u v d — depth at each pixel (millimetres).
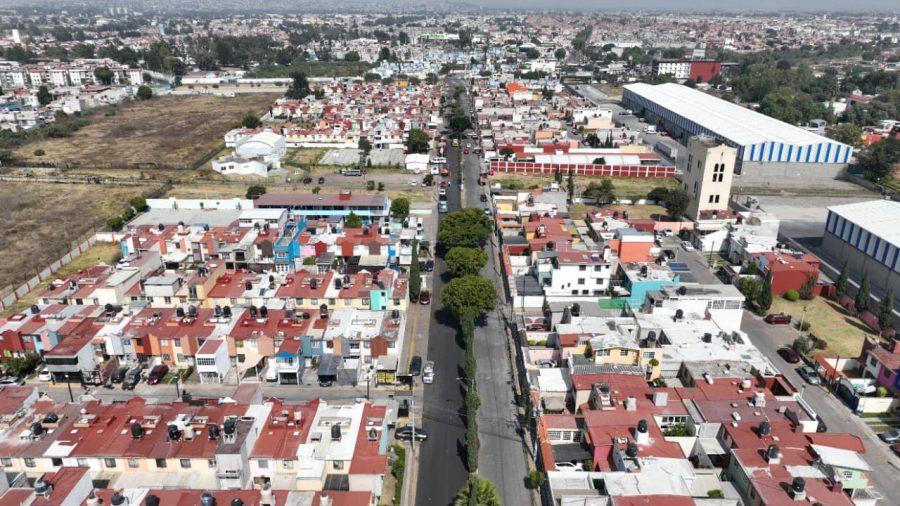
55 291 128250
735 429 86750
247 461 78000
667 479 76500
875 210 163750
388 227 165500
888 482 87812
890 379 104312
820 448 82062
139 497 71812
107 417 86000
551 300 131625
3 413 87062
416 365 113500
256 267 146125
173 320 117188
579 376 100125
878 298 143875
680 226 178375
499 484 87938
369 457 79062
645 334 114688
